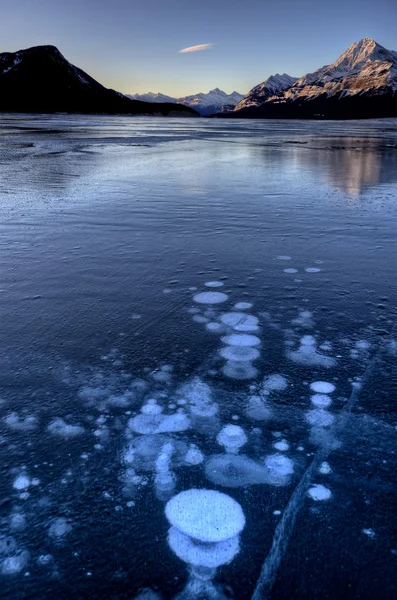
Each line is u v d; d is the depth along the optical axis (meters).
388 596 1.23
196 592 1.24
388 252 4.25
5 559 1.33
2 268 3.78
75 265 3.87
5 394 2.11
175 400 2.07
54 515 1.47
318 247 4.41
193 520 1.45
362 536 1.39
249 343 2.57
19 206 6.21
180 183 8.39
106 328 2.75
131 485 1.59
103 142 20.06
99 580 1.27
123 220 5.44
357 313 2.94
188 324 2.81
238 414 1.97
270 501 1.52
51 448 1.77
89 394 2.11
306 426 1.89
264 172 10.18
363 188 7.95
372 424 1.90
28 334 2.67
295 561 1.32
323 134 29.45
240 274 3.67
